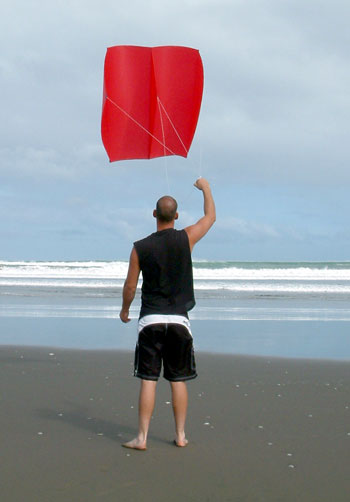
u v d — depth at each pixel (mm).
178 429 4227
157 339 4098
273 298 18422
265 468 3773
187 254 4109
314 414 5109
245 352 8578
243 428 4680
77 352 8406
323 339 9922
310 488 3443
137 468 3754
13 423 4754
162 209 4152
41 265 43094
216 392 5969
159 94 4852
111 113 4852
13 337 9977
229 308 15234
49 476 3590
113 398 5680
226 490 3408
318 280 29453
